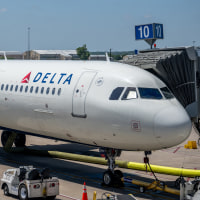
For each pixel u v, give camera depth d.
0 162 75.94
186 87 67.12
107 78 56.25
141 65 64.19
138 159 79.56
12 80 70.38
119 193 55.12
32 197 48.97
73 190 56.50
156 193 55.72
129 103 52.50
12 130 75.50
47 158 80.56
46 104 61.94
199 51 70.38
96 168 71.56
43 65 68.50
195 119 68.50
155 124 50.53
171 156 83.25
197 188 50.03
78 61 65.31
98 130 55.38
